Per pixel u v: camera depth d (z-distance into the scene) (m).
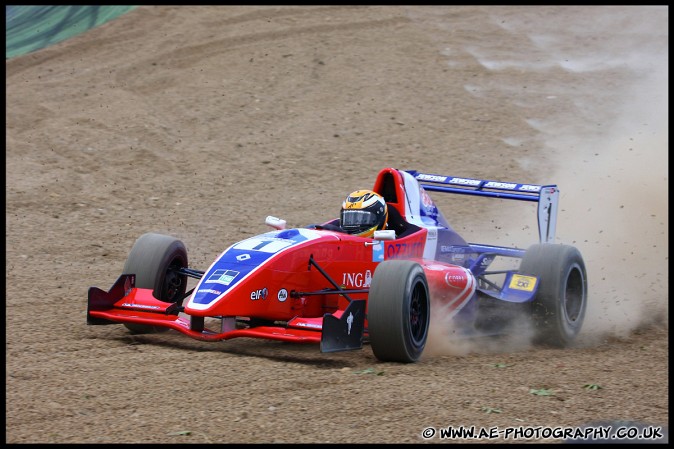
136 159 67.00
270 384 25.70
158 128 74.06
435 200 61.12
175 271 33.06
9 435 21.22
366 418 22.80
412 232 34.84
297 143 71.94
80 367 27.16
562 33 106.12
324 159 68.62
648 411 24.17
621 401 25.03
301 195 60.81
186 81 85.94
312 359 29.22
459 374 27.62
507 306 34.84
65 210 55.53
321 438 21.28
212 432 21.55
